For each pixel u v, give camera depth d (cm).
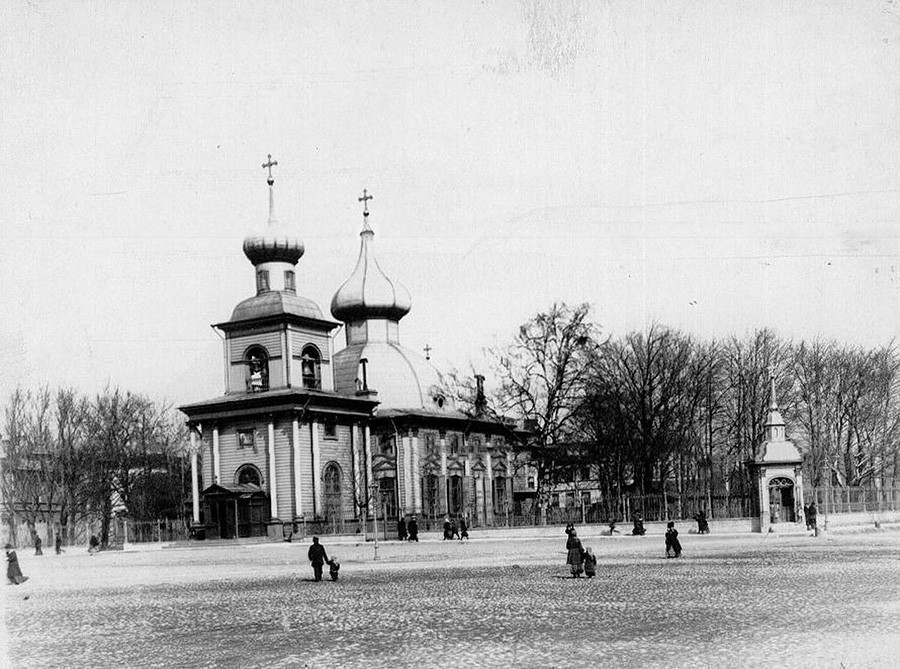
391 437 8656
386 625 2070
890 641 1644
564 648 1675
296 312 7956
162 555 6125
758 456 6012
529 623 2003
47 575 4403
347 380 8969
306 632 2030
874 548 4138
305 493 7619
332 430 8019
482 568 3759
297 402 7550
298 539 7362
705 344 7531
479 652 1670
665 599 2355
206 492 7494
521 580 3098
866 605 2100
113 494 9688
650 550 4472
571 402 6894
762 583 2661
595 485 8631
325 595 2852
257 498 7488
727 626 1859
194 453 7962
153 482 9375
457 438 9100
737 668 1457
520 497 9806
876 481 7712
